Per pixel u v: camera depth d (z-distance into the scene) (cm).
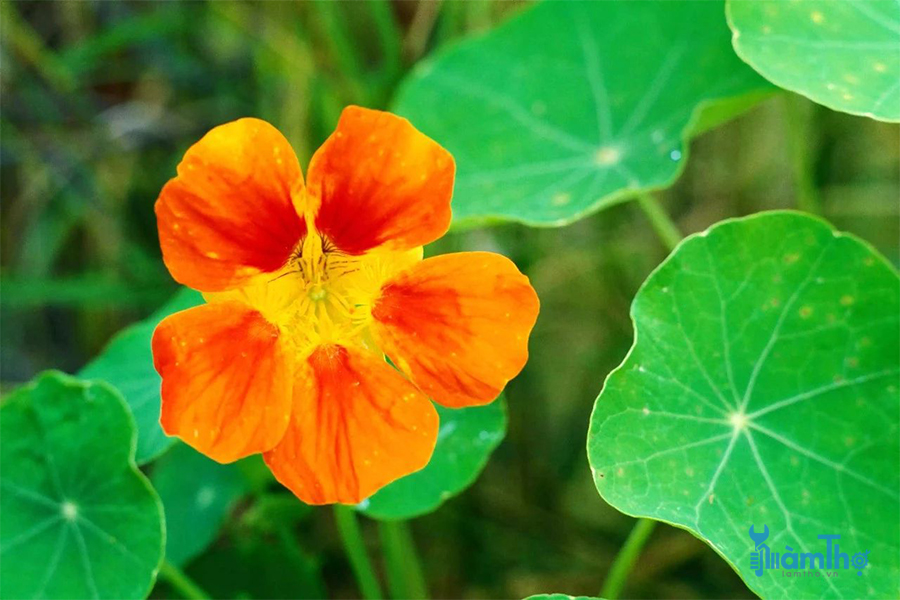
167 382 29
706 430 32
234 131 28
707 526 30
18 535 32
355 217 30
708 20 37
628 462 31
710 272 32
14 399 33
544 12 39
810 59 33
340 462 30
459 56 40
